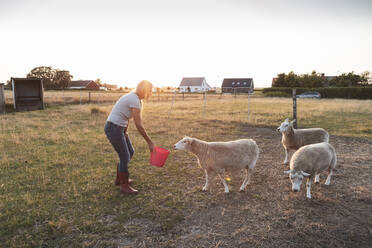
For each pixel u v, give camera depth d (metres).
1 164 5.43
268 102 24.59
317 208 3.76
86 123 11.12
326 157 4.21
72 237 3.01
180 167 5.58
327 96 34.72
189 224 3.33
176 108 18.67
